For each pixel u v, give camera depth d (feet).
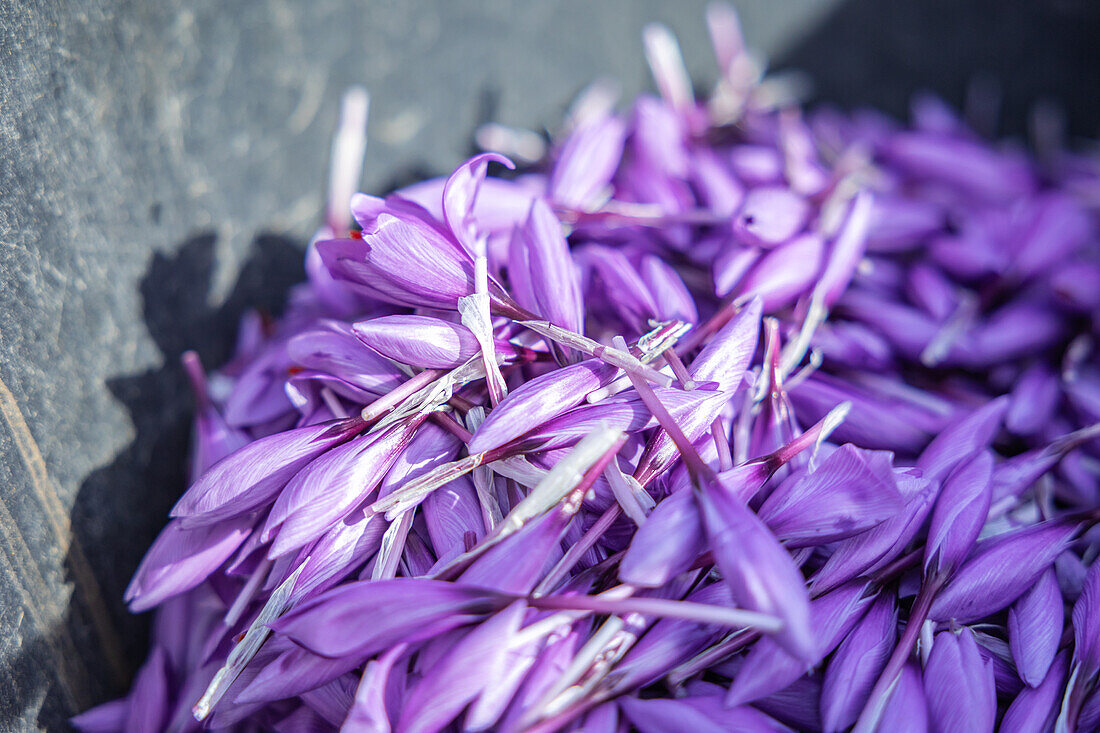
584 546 0.78
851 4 1.33
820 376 0.94
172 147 1.00
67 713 0.91
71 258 0.90
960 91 1.37
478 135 1.22
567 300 0.84
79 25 0.89
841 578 0.80
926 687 0.77
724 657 0.77
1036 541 0.83
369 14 1.14
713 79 1.33
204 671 0.87
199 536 0.84
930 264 1.11
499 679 0.72
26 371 0.86
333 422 0.81
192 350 1.04
